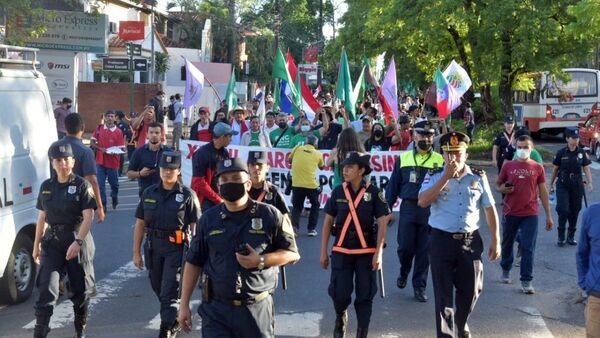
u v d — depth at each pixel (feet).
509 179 30.71
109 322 26.09
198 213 23.80
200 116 54.24
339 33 138.10
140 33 108.58
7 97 27.99
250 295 16.19
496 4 81.66
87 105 120.78
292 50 250.57
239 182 15.94
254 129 52.95
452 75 52.75
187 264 16.74
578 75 121.29
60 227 23.53
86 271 23.77
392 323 26.18
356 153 23.12
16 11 67.26
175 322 23.32
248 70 192.13
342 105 67.82
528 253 30.48
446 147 22.33
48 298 23.00
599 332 17.76
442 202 22.77
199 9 193.47
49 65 91.04
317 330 25.30
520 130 34.06
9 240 27.27
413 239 29.43
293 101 61.11
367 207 22.88
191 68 58.75
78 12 88.89
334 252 23.26
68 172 23.59
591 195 60.29
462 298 22.94
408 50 101.30
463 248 22.63
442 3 83.97
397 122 53.11
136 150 34.42
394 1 93.30
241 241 16.16
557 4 82.17
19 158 28.35
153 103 96.43
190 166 49.60
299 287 30.99
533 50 82.43
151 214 23.57
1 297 27.94
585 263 18.26
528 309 28.27
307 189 42.39
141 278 32.45
